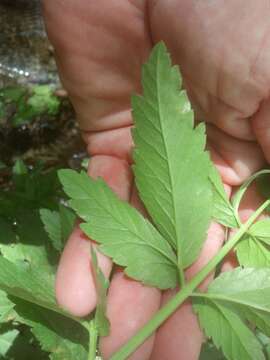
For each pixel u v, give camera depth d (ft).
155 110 0.71
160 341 0.75
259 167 0.85
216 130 0.85
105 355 0.74
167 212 0.73
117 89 0.91
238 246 0.76
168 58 0.70
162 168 0.72
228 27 0.77
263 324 0.69
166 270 0.73
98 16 0.87
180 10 0.80
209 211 0.73
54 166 1.58
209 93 0.82
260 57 0.76
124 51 0.89
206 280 0.76
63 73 0.94
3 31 1.98
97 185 0.72
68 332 0.69
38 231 0.82
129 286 0.75
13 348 0.78
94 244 0.75
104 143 0.92
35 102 1.66
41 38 1.97
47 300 0.71
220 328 0.70
